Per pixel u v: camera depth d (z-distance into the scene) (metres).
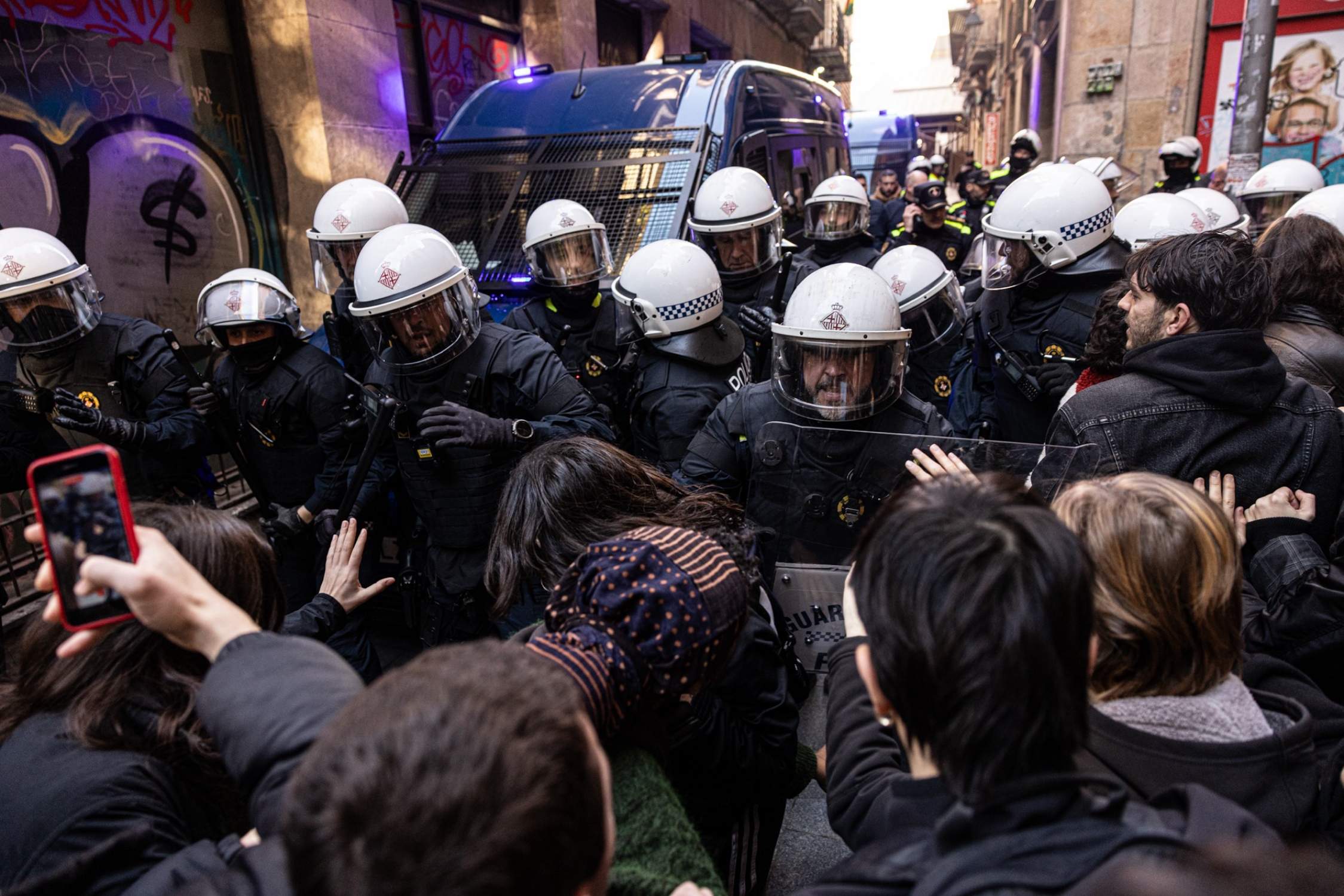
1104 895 0.51
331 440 2.92
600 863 0.65
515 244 4.54
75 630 0.87
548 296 3.83
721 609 1.09
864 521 1.83
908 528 0.79
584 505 1.51
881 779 1.08
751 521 1.91
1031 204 2.88
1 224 4.35
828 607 1.86
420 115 7.45
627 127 4.81
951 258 6.85
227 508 4.61
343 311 3.62
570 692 0.66
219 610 0.89
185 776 1.07
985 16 30.81
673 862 0.96
